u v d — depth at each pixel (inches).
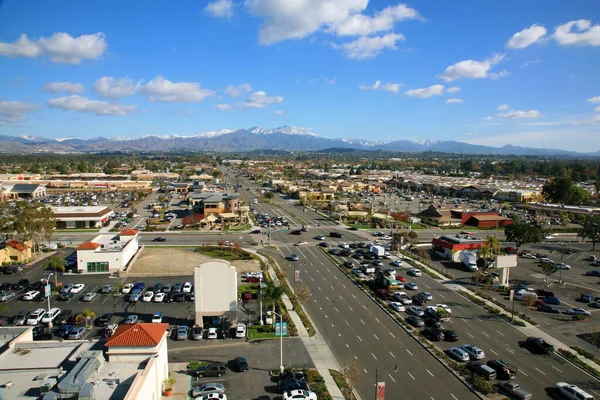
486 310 2664.9
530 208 7219.5
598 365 1964.8
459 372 1881.2
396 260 3784.5
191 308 2655.0
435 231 5457.7
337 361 1983.3
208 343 2165.4
